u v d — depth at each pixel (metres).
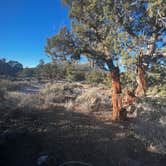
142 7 10.88
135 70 11.86
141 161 8.38
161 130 10.48
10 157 7.32
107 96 19.42
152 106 13.79
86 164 7.52
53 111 13.23
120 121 12.67
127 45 10.97
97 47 12.02
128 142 9.56
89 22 11.78
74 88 27.36
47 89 21.70
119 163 7.98
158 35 11.38
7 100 13.36
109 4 10.76
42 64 58.72
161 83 12.62
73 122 11.29
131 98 12.45
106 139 9.49
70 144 8.63
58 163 7.41
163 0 9.48
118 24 11.05
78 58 12.73
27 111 11.85
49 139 8.81
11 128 9.29
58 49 12.60
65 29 12.53
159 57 11.38
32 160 7.38
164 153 8.96
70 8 12.25
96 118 12.95
